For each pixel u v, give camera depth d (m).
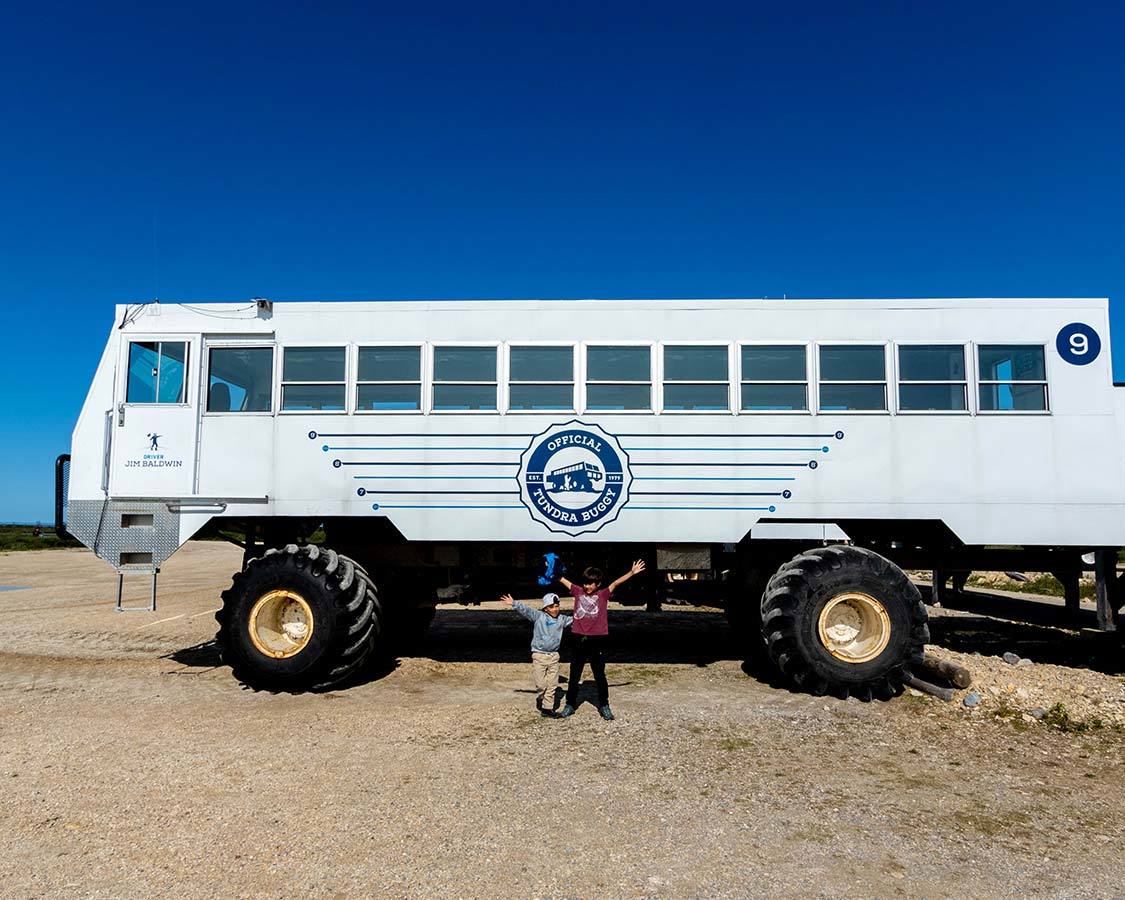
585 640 6.17
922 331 7.34
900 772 4.91
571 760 5.12
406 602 8.51
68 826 4.06
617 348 7.46
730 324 7.43
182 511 7.50
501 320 7.54
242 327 7.66
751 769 4.95
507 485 7.37
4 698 6.94
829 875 3.51
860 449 7.24
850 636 6.84
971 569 7.73
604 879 3.46
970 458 7.19
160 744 5.51
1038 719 6.03
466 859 3.66
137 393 7.65
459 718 6.18
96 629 11.05
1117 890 3.37
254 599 7.14
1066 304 7.31
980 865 3.61
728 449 7.29
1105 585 7.32
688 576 7.82
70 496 7.59
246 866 3.60
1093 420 7.19
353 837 3.91
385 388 7.53
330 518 8.10
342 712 6.39
